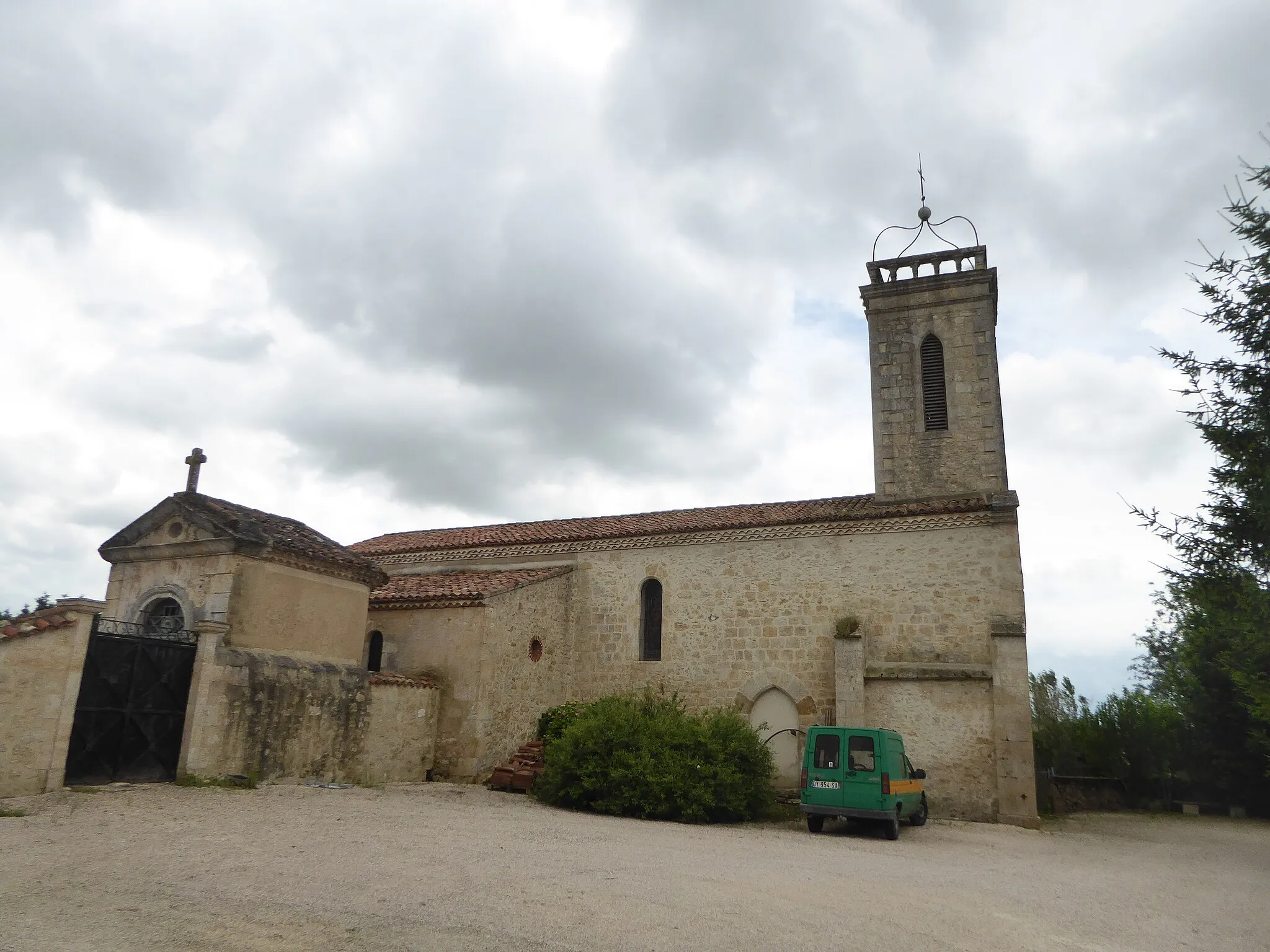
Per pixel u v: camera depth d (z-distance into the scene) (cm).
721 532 1981
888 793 1338
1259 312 1259
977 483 1936
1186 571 1326
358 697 1534
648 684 1964
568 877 817
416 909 657
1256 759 2211
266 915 622
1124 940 729
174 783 1209
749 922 685
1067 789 2314
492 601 1797
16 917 589
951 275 2075
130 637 1197
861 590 1830
